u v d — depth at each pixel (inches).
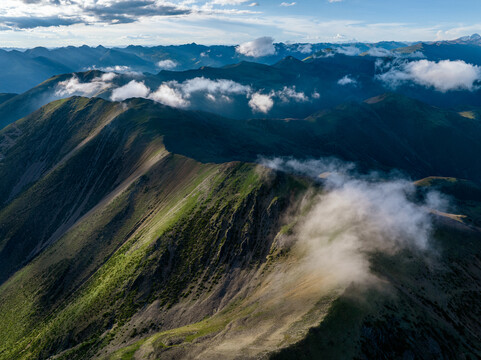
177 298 3469.5
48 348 3585.1
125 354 2642.7
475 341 2410.2
